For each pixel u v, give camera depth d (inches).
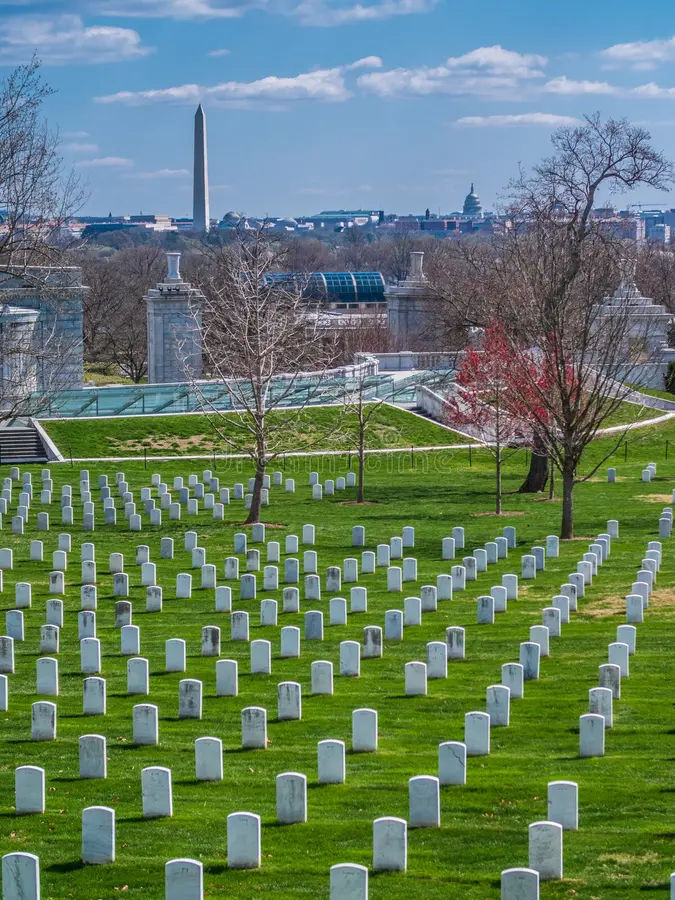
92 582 1643.7
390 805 845.8
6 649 1232.2
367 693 1128.8
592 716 924.6
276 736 1011.9
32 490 2267.5
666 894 695.1
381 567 1718.8
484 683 1151.6
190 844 788.0
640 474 2536.9
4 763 959.6
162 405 2878.9
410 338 3900.1
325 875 736.3
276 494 2327.8
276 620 1412.4
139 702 1125.1
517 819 808.9
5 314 2630.4
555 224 2461.9
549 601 1476.4
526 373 1980.8
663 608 1411.2
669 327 3863.2
